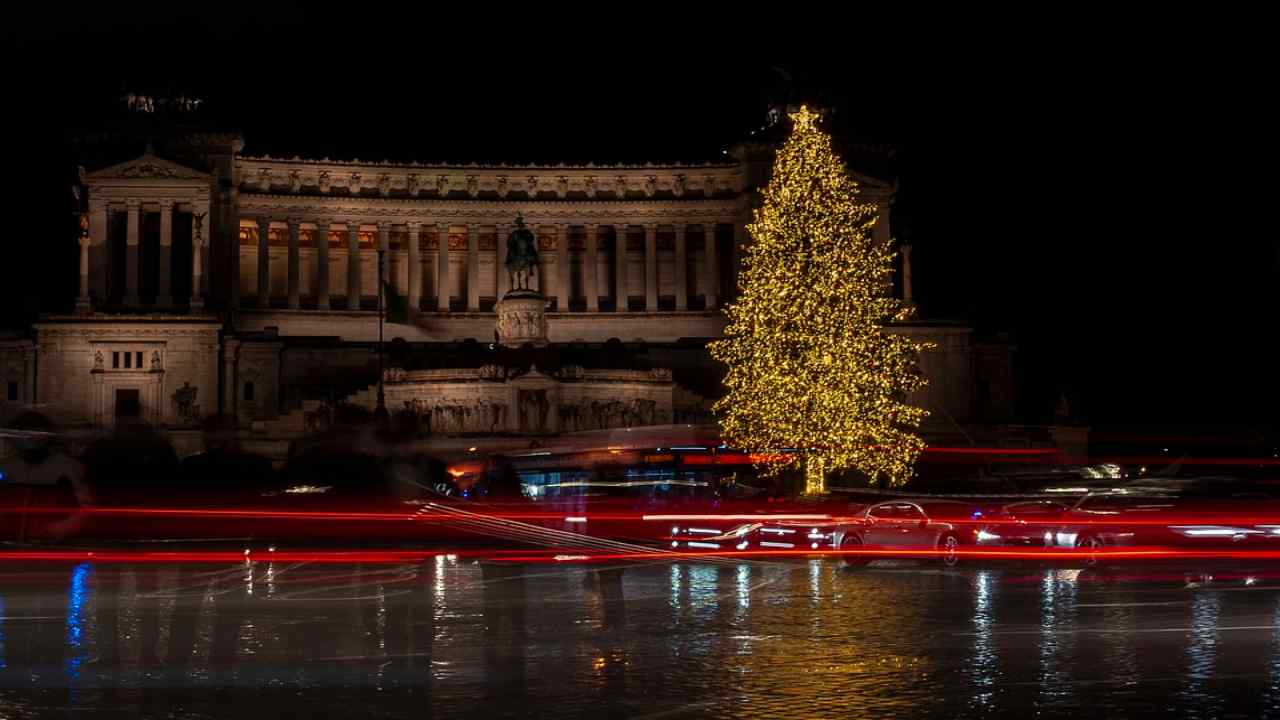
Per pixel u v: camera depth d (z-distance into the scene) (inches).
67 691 1098.1
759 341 3437.5
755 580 2038.6
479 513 2395.4
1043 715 1002.7
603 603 1599.4
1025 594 1828.2
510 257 5812.0
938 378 5639.8
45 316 5319.9
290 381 5492.1
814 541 2490.2
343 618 1541.6
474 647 1332.4
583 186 6599.4
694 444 4466.0
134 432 3206.2
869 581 2014.0
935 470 5049.2
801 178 3491.6
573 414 5064.0
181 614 1578.5
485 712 1012.5
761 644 1358.3
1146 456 5915.4
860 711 1017.5
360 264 6624.0
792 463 3444.9
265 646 1338.6
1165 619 1546.5
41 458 2827.3
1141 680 1148.5
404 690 1101.7
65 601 1707.7
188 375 5364.2
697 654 1293.1
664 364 5728.3
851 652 1304.1
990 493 4020.7
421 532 2632.9
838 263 3435.0
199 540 2758.4
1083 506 2758.4
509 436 4938.5
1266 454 5792.3
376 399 5152.6
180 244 6131.9
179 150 6013.8
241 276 6441.9
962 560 2434.8
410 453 3201.3
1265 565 2321.6
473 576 2066.9
